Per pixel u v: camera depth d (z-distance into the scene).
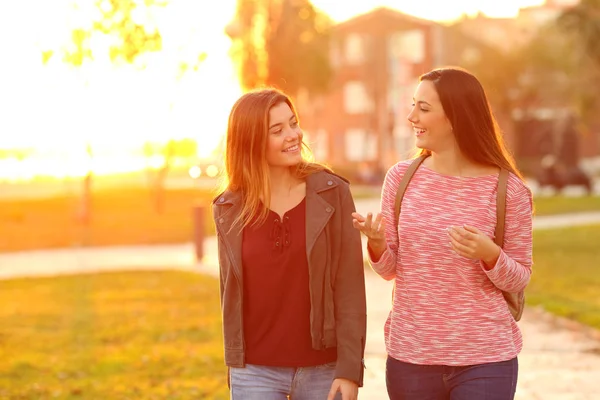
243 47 50.53
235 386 4.71
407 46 70.00
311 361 4.62
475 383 4.55
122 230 30.44
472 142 4.65
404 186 4.76
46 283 18.81
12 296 16.91
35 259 23.91
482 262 4.48
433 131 4.70
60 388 9.46
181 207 39.91
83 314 14.50
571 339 10.82
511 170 4.71
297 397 4.70
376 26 70.25
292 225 4.62
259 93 4.67
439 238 4.61
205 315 14.15
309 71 53.47
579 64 33.94
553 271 17.52
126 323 13.58
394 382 4.74
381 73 69.94
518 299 4.69
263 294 4.60
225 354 4.66
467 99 4.65
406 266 4.69
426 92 4.69
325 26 55.97
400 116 64.62
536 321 12.03
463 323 4.57
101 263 22.50
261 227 4.63
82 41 23.64
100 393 9.16
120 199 43.34
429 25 69.25
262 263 4.59
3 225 32.28
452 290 4.59
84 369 10.41
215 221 4.69
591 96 35.03
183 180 60.38
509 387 4.57
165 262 22.33
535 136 68.56
